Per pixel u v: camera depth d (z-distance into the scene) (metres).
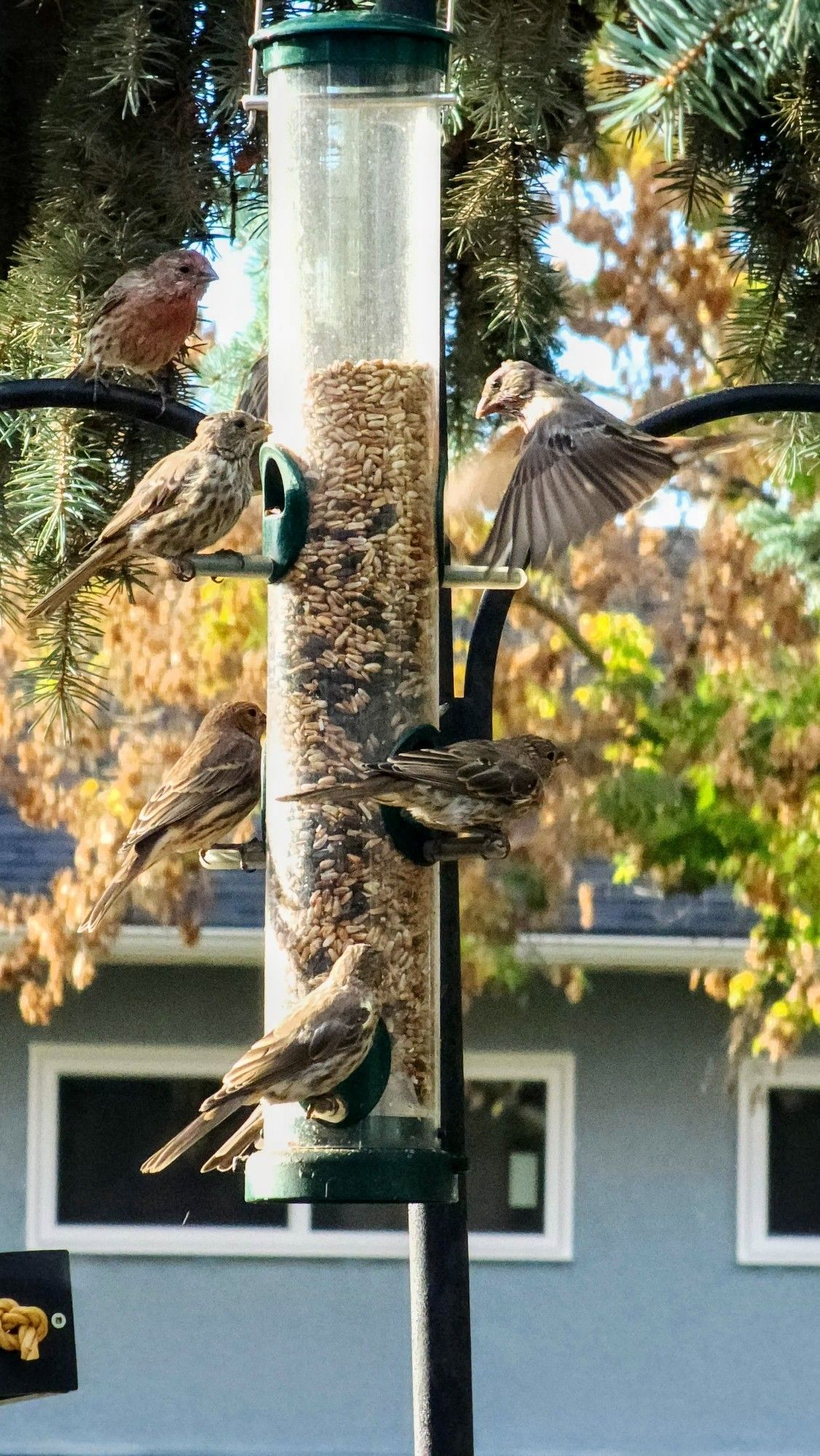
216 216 11.12
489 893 18.17
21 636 14.08
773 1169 21.86
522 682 18.05
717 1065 21.84
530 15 10.27
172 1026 21.69
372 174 9.51
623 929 20.97
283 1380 21.75
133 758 17.06
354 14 9.61
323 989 8.57
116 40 10.26
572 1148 21.84
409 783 8.75
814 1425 21.70
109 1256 21.69
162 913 17.47
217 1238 21.77
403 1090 8.88
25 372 10.76
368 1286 21.89
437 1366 9.33
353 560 9.33
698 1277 21.84
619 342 17.72
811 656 17.52
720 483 18.06
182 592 16.78
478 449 12.02
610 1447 21.62
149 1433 21.59
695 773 17.80
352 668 9.28
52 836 21.30
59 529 10.64
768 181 11.07
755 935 18.06
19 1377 8.37
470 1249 21.78
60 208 10.68
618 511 8.84
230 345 14.35
